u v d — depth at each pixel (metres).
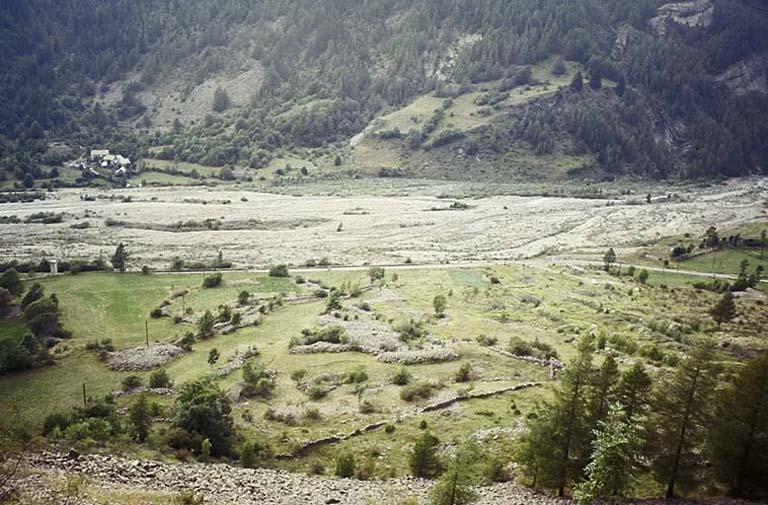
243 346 79.81
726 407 40.41
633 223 185.00
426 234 169.62
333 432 56.19
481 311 99.25
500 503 38.75
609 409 39.22
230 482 40.09
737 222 186.88
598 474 35.62
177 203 199.00
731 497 40.28
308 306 100.56
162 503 33.97
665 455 40.75
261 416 59.53
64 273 119.75
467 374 69.50
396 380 67.81
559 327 90.50
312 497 38.78
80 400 64.75
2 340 78.44
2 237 151.25
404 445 53.97
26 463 37.50
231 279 118.62
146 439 50.25
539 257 149.75
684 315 102.12
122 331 88.25
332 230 171.38
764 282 132.62
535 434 42.88
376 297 106.50
